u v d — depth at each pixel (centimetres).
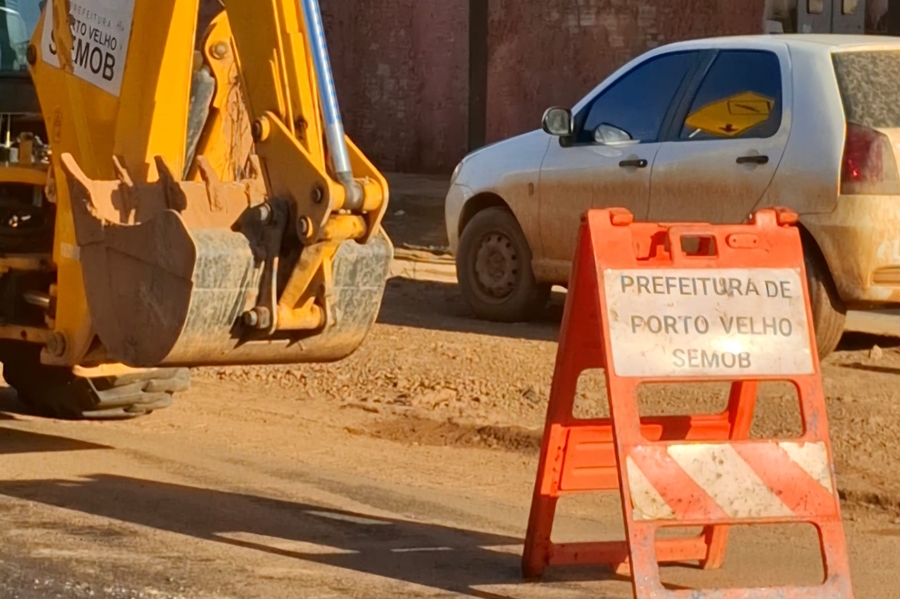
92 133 968
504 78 3206
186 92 941
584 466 812
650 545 725
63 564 812
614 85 1595
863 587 826
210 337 866
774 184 1409
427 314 1764
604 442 812
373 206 863
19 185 1056
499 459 1134
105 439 1145
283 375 1402
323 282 887
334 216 858
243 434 1184
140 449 1116
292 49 865
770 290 770
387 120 3588
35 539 862
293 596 767
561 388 796
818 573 848
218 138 991
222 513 939
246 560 832
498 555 866
